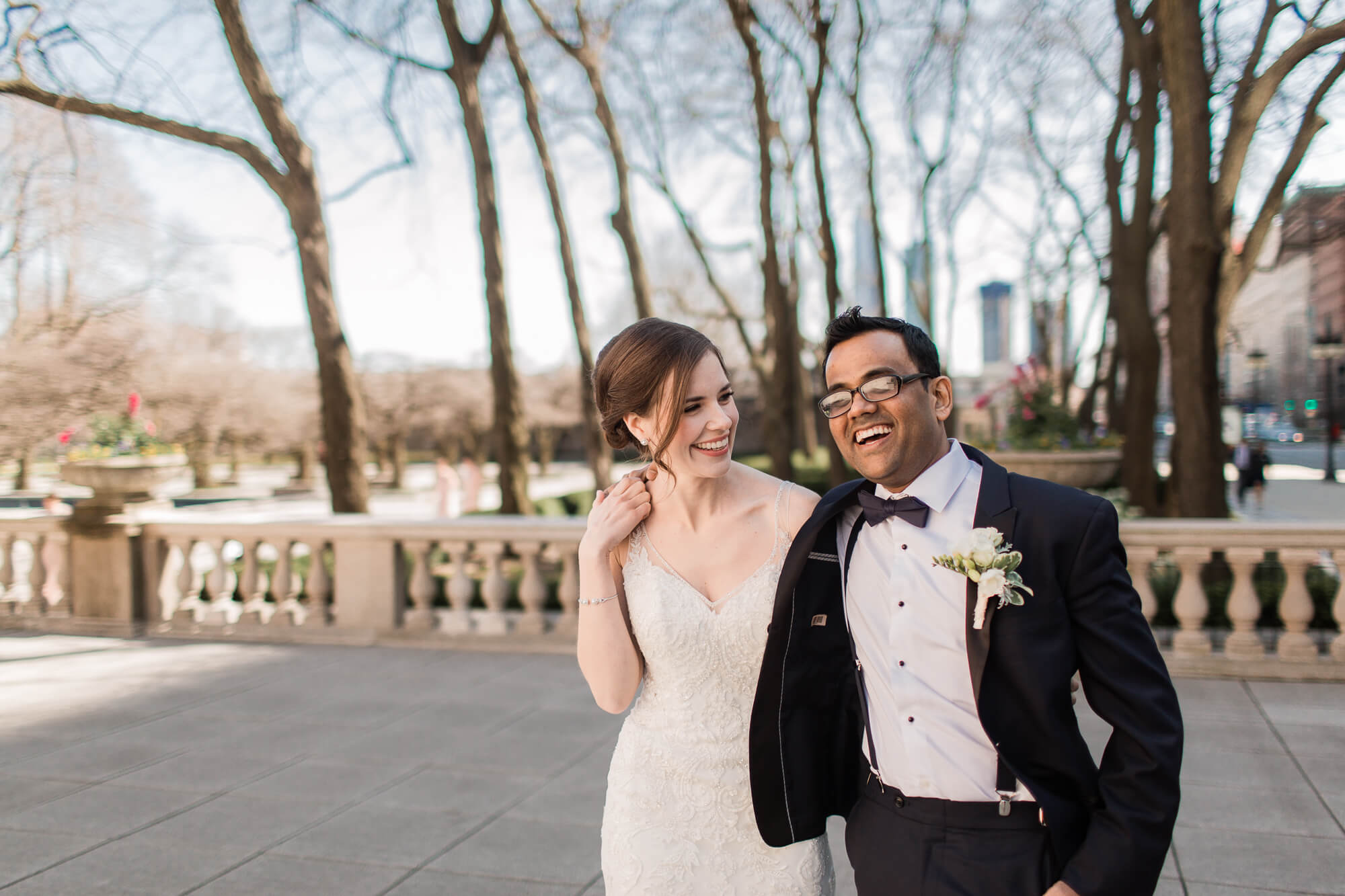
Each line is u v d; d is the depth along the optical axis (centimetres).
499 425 1155
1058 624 151
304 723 498
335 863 329
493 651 663
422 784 405
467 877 317
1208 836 337
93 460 732
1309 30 811
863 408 163
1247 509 1981
